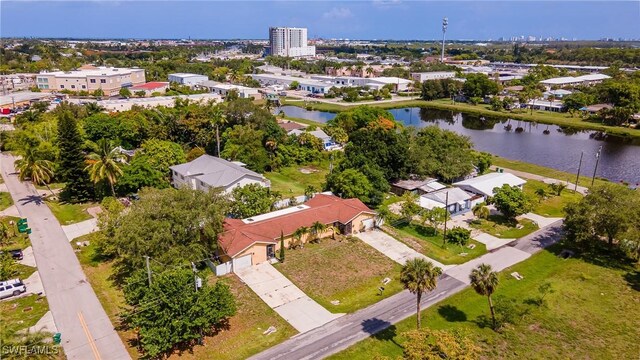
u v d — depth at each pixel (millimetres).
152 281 43656
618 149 130125
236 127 105875
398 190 88812
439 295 54094
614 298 53969
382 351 43906
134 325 41250
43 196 84000
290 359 42688
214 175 80688
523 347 45094
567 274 59312
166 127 110188
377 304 52219
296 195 86188
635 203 62625
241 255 58469
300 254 63344
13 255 59906
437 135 101500
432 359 32688
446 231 71312
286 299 52719
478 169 100125
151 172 83188
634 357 43938
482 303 52625
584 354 44344
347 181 78625
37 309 49438
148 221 52219
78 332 45844
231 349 44000
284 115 169250
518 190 76250
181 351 43438
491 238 70062
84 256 61531
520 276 58625
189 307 42312
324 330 47188
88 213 76250
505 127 165500
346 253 64000
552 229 73438
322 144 115875
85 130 105875
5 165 102062
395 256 63688
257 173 90875
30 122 112062
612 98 172000
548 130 159375
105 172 74938
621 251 65125
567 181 98438
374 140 90250
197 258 54469
